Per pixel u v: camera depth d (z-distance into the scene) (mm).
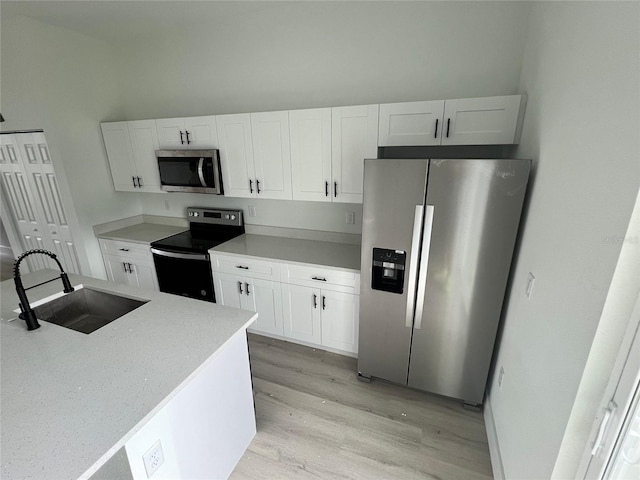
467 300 1869
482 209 1691
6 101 2895
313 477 1637
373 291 2068
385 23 2271
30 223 3459
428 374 2111
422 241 1857
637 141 749
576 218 1054
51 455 842
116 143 3180
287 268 2482
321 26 2438
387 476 1646
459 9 2080
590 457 941
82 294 1937
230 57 2789
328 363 2529
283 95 2705
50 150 2900
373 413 2047
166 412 1159
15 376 1138
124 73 3266
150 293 1815
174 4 2410
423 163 1730
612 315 835
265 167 2615
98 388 1080
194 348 1303
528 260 1529
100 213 3318
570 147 1163
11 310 1613
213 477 1493
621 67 852
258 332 2914
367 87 2434
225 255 2676
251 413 1780
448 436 1888
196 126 2762
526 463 1284
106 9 2469
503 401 1702
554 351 1124
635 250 773
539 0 1758
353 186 2363
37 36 2664
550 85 1450
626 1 843
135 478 1058
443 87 2238
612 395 870
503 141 1930
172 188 3027
